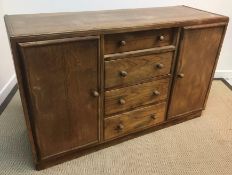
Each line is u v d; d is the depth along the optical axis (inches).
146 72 53.2
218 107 76.9
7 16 51.1
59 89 44.3
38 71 40.6
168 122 66.1
